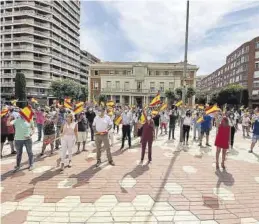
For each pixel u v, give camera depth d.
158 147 9.92
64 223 3.85
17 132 6.35
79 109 8.89
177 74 66.56
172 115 12.03
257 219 4.09
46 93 64.44
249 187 5.51
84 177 5.95
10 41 60.81
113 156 8.17
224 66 82.31
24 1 61.19
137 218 4.04
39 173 6.20
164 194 5.02
